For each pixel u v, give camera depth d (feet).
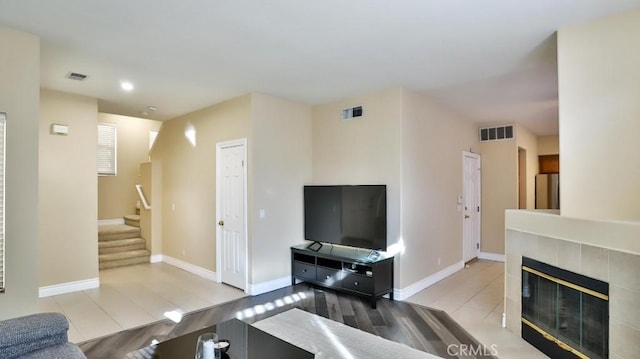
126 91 14.48
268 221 15.10
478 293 14.55
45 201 14.24
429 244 15.79
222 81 13.25
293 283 15.89
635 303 7.06
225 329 8.00
